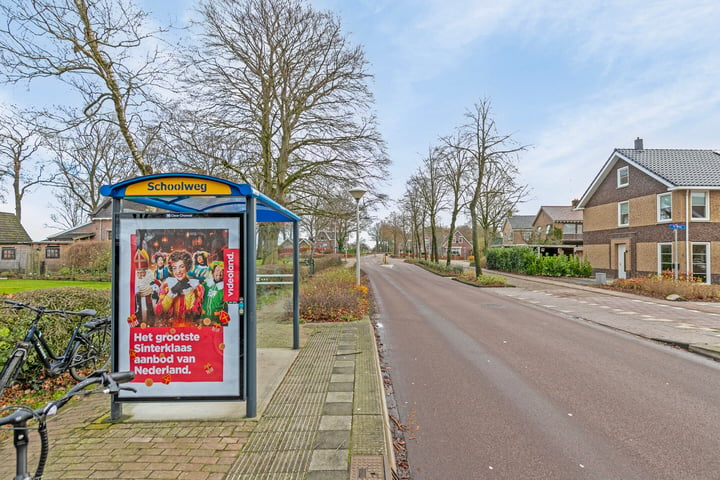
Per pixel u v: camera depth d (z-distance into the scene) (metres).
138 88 8.91
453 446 3.70
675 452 3.57
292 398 4.43
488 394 5.04
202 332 3.96
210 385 3.96
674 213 19.72
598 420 4.26
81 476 2.92
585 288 18.98
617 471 3.26
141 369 3.96
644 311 12.09
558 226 44.09
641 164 21.72
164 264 3.97
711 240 19.25
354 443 3.37
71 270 24.61
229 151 15.66
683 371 6.04
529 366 6.27
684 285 15.06
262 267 13.01
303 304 10.18
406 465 3.37
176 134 13.10
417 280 24.86
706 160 21.95
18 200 32.12
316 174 17.56
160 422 3.87
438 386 5.34
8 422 1.72
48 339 5.12
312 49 16.47
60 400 1.88
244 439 3.48
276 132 16.77
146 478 2.88
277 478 2.85
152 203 5.20
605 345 7.71
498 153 22.50
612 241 24.38
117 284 3.96
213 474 2.92
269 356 6.25
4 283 19.42
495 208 38.91
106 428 3.75
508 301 14.55
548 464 3.37
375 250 109.94
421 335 8.60
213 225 3.99
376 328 9.41
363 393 4.58
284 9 16.19
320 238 77.56
